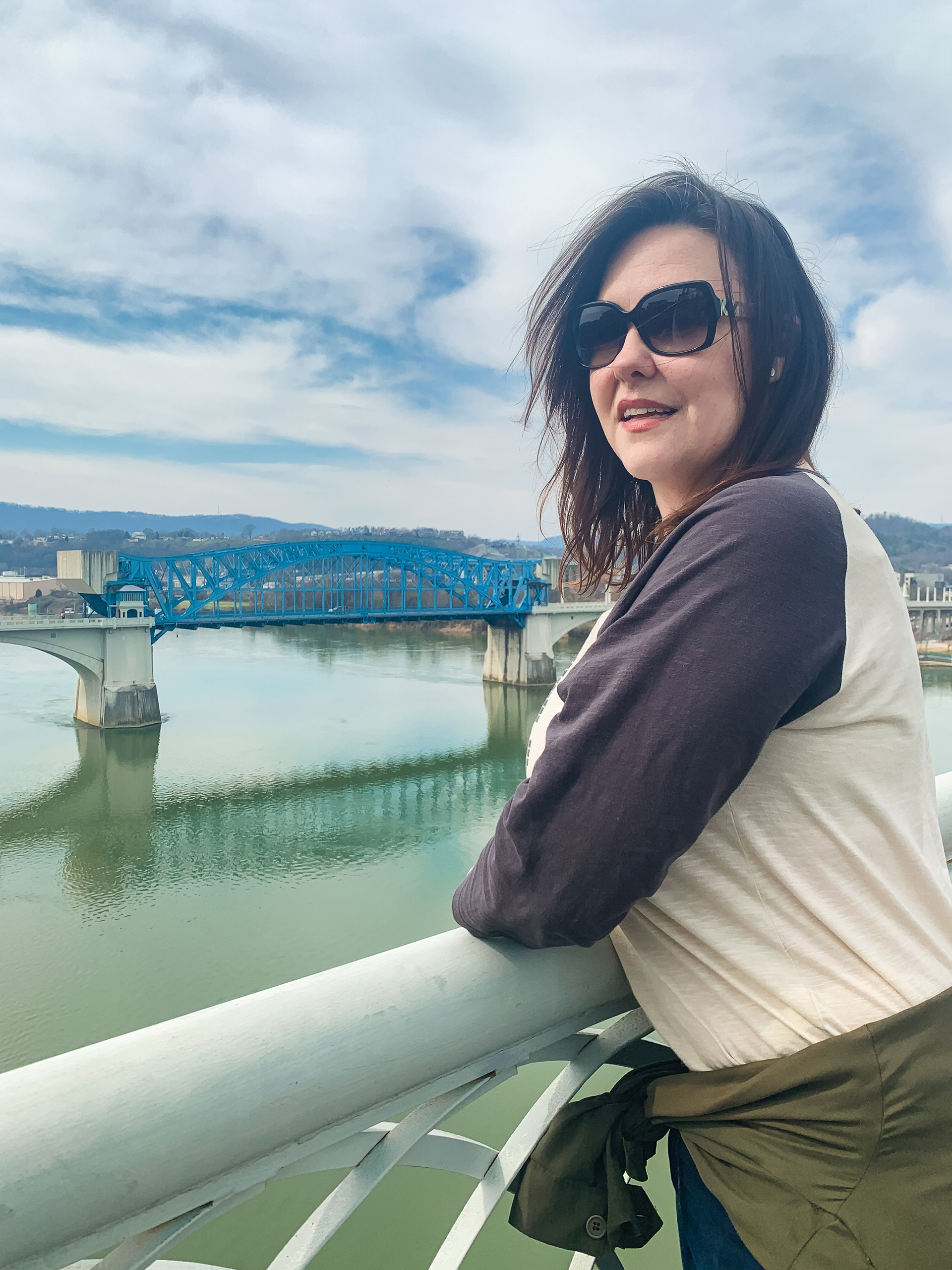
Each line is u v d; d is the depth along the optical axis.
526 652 67.19
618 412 1.17
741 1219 0.94
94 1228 0.76
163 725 51.28
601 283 1.18
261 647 101.31
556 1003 1.05
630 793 0.82
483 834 32.44
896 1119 0.84
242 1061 0.82
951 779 1.75
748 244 1.04
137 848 30.52
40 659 88.12
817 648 0.82
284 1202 6.14
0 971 20.53
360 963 0.98
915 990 0.90
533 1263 3.11
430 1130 0.99
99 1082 0.77
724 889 0.92
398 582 135.75
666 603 0.88
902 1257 0.82
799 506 0.88
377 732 50.00
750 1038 0.94
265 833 32.25
